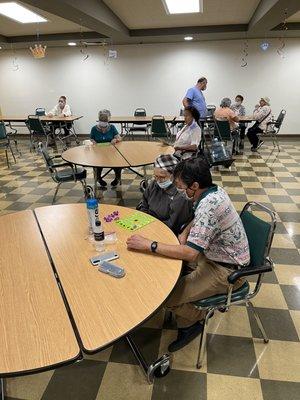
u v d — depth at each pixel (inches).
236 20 248.2
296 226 124.3
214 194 54.7
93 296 45.7
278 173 197.0
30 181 190.2
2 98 366.6
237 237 57.3
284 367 63.3
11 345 37.3
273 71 309.7
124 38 284.5
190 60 318.3
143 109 322.3
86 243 61.4
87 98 350.3
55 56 339.0
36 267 53.7
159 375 60.9
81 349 36.8
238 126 249.4
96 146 154.6
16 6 197.5
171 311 69.9
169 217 81.6
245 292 61.9
